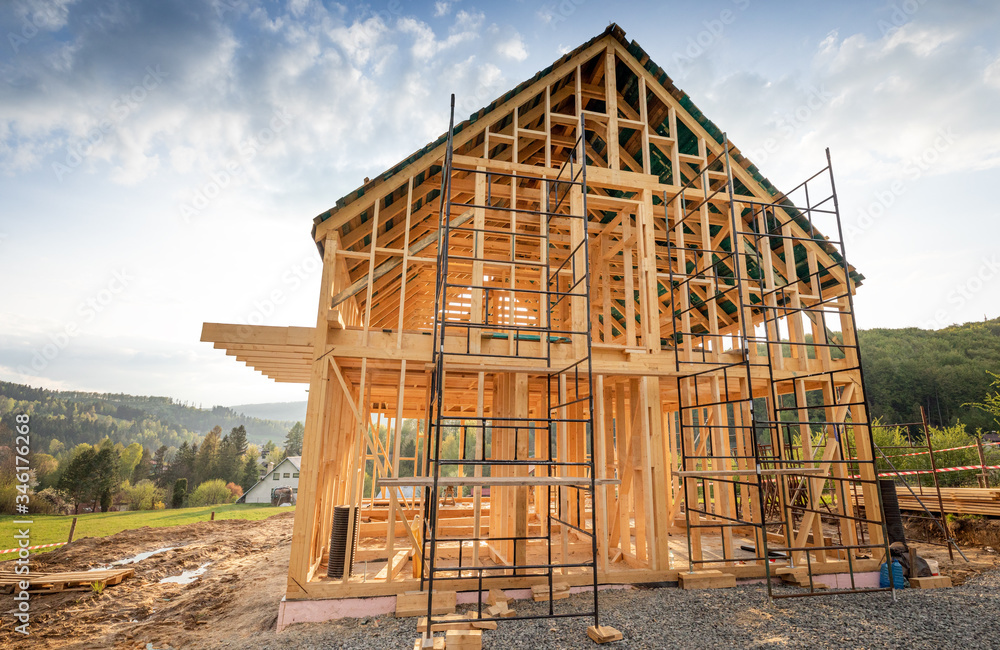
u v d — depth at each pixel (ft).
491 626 15.83
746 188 27.58
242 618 19.42
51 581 24.84
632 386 23.43
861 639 15.11
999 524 30.91
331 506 23.71
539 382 28.02
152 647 16.97
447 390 33.32
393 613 17.76
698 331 37.65
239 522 54.08
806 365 24.91
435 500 14.08
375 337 20.24
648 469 21.58
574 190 23.77
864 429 24.89
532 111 25.86
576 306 22.49
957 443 48.98
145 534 43.73
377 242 23.36
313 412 18.99
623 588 19.94
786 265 26.11
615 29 25.58
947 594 20.03
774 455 21.57
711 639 15.05
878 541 23.18
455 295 37.14
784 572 21.02
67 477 159.84
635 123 25.88
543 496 35.32
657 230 30.73
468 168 22.97
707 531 32.89
